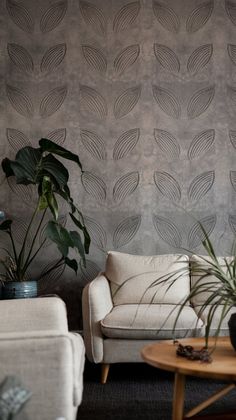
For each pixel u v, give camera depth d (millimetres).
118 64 4680
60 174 4266
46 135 4625
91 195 4609
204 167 4637
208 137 4648
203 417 2486
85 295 3578
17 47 4676
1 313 2543
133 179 4617
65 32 4691
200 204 4617
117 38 4695
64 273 4566
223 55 4695
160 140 4641
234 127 4668
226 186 4629
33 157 4219
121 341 3498
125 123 4645
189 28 4707
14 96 4645
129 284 4035
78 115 4645
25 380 1799
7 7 4695
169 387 3381
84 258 4223
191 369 2141
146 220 4598
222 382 3463
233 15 4711
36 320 2510
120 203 4605
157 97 4664
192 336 3459
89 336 3523
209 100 4672
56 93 4656
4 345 1806
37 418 1795
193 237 4586
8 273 4340
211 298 2258
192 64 4684
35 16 4695
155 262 4137
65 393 1808
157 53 4688
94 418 2793
